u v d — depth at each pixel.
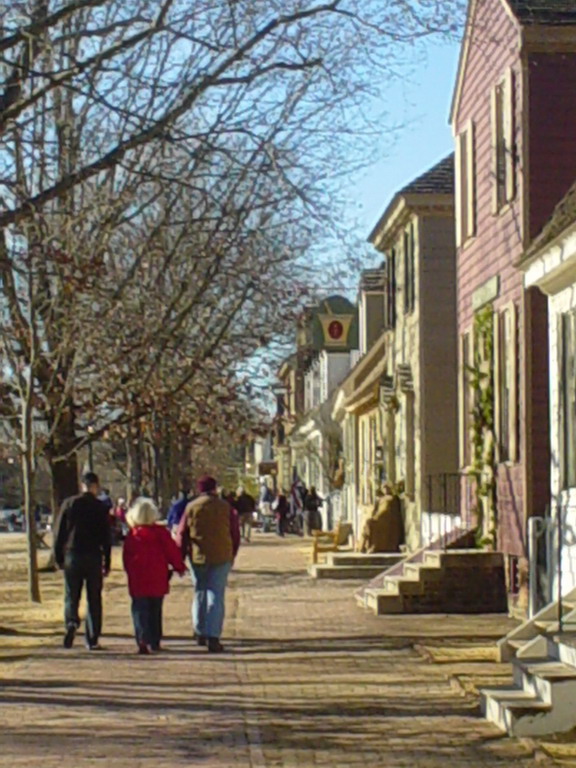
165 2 17.91
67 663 19.16
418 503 36.59
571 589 18.86
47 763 12.19
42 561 45.09
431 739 13.19
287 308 31.36
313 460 72.38
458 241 28.98
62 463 37.56
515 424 23.81
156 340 29.34
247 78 18.53
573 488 19.61
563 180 23.27
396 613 25.61
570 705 13.30
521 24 23.22
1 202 22.36
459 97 28.53
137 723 14.21
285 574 37.41
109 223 24.67
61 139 23.95
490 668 17.75
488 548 25.94
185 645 21.23
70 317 28.12
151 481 58.88
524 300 23.09
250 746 12.92
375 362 48.38
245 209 24.39
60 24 20.75
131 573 20.33
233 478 94.44
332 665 18.62
